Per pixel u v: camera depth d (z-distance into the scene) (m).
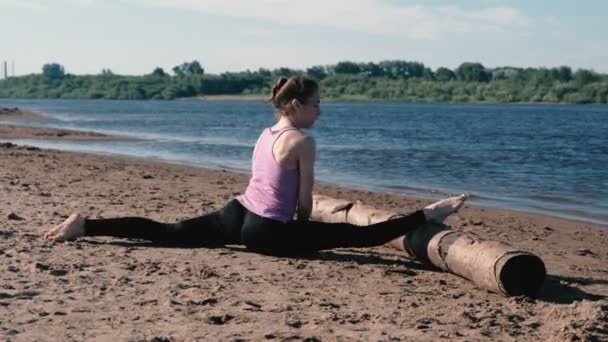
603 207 14.34
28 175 15.46
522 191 16.81
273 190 7.36
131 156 24.69
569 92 183.12
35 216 9.51
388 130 48.16
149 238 7.76
